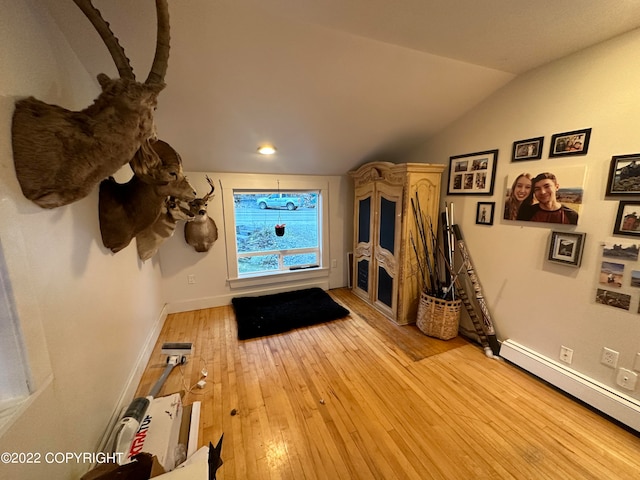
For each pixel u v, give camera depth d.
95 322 1.30
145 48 1.45
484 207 2.28
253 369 2.08
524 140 1.95
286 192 3.54
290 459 1.36
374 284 3.18
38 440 0.83
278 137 2.51
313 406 1.70
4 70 0.77
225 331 2.68
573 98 1.66
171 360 2.05
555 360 1.88
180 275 3.11
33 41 0.94
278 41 1.49
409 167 2.46
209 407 1.69
